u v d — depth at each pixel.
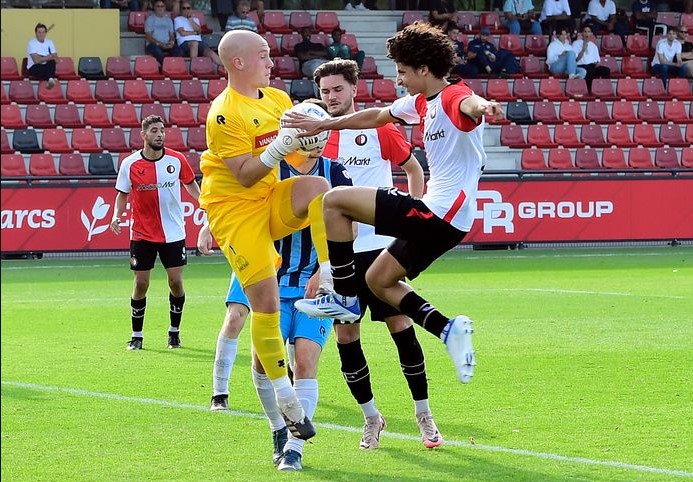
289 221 13.09
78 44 57.91
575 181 48.91
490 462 13.45
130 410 16.98
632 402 17.23
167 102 55.66
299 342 13.88
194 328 26.91
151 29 58.38
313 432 12.92
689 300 31.36
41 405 17.34
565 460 13.51
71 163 50.06
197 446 14.52
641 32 65.56
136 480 12.71
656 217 49.59
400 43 12.88
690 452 13.90
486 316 28.06
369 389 14.34
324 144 13.92
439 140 12.75
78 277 39.09
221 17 60.91
